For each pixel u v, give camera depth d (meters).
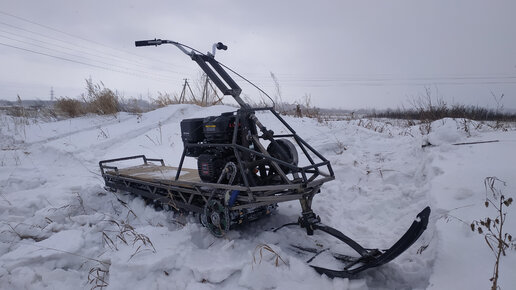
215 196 3.65
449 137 5.11
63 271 3.14
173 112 10.31
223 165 3.68
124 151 8.08
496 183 3.36
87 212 4.73
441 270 2.55
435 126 6.31
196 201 4.09
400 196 4.30
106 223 4.04
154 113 10.79
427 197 3.85
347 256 3.15
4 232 3.98
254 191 3.30
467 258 2.56
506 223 2.80
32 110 13.87
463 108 9.19
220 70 3.93
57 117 12.67
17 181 6.15
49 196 5.10
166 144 8.23
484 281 2.31
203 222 3.72
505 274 2.32
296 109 10.37
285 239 3.57
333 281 2.76
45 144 8.62
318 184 3.49
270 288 2.79
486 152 4.33
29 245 3.52
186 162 6.99
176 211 4.40
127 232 3.75
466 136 5.43
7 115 12.97
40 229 4.09
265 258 3.03
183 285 2.86
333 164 5.80
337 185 4.94
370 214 4.23
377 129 8.24
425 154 5.03
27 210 4.83
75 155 7.77
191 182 3.79
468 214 3.06
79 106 12.50
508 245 2.46
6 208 4.74
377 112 14.43
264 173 3.91
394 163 5.40
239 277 2.89
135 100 13.02
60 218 4.46
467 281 2.35
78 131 9.90
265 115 9.34
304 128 8.05
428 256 2.91
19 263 3.18
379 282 2.87
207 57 3.99
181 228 3.92
